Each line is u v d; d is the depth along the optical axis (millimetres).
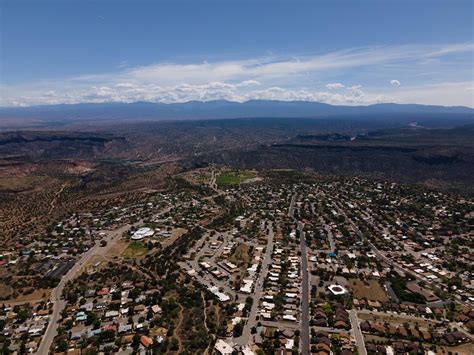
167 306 179625
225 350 148500
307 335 162250
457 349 155000
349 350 151375
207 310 179375
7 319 172500
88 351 148000
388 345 156000
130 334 160375
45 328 166250
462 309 184500
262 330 164250
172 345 151000
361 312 181000
